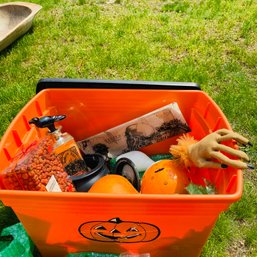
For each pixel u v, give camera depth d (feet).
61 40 9.20
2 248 4.55
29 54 8.63
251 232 4.93
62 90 4.73
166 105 4.85
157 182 4.15
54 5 11.09
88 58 8.40
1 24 9.74
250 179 5.66
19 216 3.73
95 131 5.14
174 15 10.33
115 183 4.12
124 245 4.07
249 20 9.83
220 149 3.67
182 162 4.16
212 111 4.40
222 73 7.77
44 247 4.21
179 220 3.63
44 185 3.83
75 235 3.93
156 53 8.50
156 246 4.09
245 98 7.10
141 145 5.16
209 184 4.14
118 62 8.16
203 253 4.72
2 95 7.28
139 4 11.11
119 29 9.51
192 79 7.59
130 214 3.53
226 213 5.16
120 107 4.92
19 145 4.22
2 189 3.58
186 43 8.86
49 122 4.33
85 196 3.28
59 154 4.45
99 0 11.38
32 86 7.56
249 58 8.23
